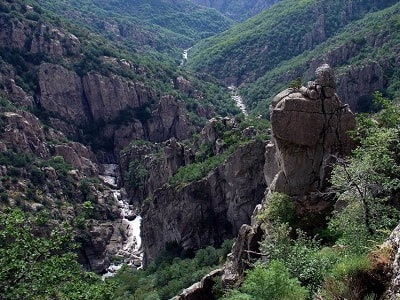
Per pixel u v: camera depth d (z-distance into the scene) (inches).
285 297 600.7
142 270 2938.0
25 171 3981.3
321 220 1059.9
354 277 554.9
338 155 1115.9
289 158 1133.7
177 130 5905.5
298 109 1122.7
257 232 1108.5
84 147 5255.9
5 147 4072.3
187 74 7549.2
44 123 5260.8
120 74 6122.1
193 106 6264.8
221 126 3270.2
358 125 1128.2
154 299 1973.4
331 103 1119.0
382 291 523.5
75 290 826.2
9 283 772.6
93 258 3437.5
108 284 879.7
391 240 570.3
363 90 5034.5
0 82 5017.2
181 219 2842.0
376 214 782.5
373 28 6082.7
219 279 1220.5
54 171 4190.5
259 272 641.0
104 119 5866.1
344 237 779.4
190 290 1275.8
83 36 6545.3
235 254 1191.6
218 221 2773.1
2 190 3617.1
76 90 5733.3
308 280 693.3
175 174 3211.1
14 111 4576.8
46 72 5511.8
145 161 4672.7
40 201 3799.2
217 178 2751.0
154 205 3107.8
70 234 903.1
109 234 3853.3
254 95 7253.9
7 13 5644.7
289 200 1102.4
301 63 7027.6
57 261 833.5
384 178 812.6
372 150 882.1
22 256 812.6
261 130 2952.8
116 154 5802.2
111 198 4453.7
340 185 848.3
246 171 2568.9
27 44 5629.9
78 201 4190.5
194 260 2342.5
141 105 6048.2
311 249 786.8
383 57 5201.8
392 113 1104.2
